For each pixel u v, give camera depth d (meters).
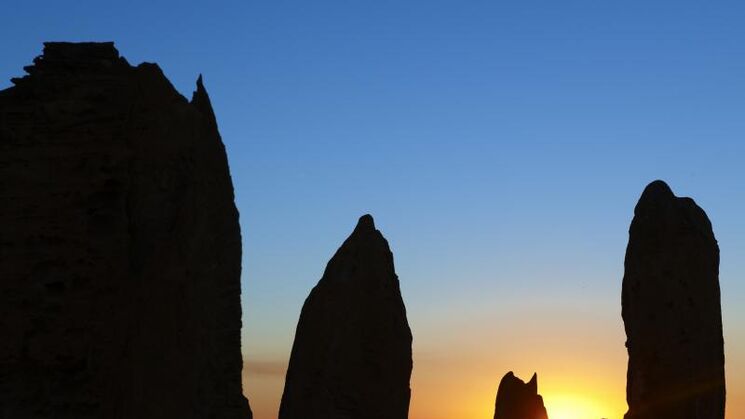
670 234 32.41
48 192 19.30
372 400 34.09
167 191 19.53
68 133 19.56
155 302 19.19
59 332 18.92
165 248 19.41
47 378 18.86
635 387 32.34
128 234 19.28
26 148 19.48
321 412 33.75
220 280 23.94
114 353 18.94
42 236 19.16
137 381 18.95
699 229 32.56
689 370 31.86
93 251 19.14
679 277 32.22
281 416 34.66
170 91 20.11
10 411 18.62
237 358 24.14
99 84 19.86
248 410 24.08
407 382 34.78
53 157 19.42
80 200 19.28
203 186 20.56
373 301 34.62
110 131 19.62
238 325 24.19
